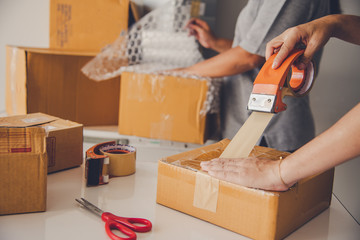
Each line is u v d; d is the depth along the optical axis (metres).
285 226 0.61
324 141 0.54
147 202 0.73
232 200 0.61
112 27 1.49
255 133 0.65
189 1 1.50
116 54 1.43
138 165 0.97
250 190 0.59
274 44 0.71
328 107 1.40
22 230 0.60
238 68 1.26
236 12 1.74
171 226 0.63
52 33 1.52
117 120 1.55
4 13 1.95
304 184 0.64
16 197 0.65
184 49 1.46
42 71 1.38
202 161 0.70
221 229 0.63
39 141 0.65
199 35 1.59
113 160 0.86
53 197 0.74
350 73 1.17
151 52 1.46
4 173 0.64
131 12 1.57
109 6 1.48
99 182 0.81
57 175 0.87
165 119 1.32
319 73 1.42
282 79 0.63
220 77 1.35
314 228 0.67
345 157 0.53
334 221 0.71
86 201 0.70
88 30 1.51
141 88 1.32
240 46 1.23
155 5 1.66
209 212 0.65
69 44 1.53
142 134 1.35
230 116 1.43
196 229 0.63
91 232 0.60
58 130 0.87
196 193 0.66
